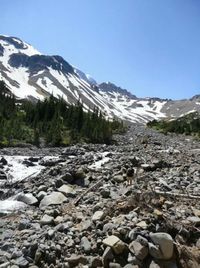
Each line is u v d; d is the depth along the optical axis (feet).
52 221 37.93
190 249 30.50
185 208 37.55
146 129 332.39
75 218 37.83
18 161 86.99
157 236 29.45
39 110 209.36
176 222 33.12
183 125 305.73
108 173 59.77
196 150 111.34
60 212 41.50
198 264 29.37
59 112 207.51
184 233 31.76
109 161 75.41
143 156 83.87
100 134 176.04
